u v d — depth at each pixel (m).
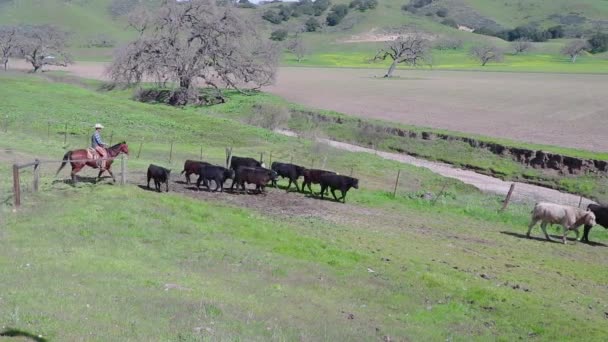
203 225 18.75
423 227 23.70
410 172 39.19
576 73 123.81
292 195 26.73
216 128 45.84
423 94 83.81
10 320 9.45
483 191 37.66
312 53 178.12
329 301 13.85
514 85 97.12
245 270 15.31
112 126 42.91
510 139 49.84
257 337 10.40
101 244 15.77
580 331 13.41
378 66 148.38
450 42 188.50
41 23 173.12
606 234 26.27
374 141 52.75
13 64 117.12
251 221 20.36
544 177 41.97
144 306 11.27
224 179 25.09
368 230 21.89
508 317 14.05
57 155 29.66
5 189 20.12
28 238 15.44
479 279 17.00
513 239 23.44
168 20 66.75
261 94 75.19
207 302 12.04
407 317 13.44
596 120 60.50
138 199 20.19
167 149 37.25
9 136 34.28
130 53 66.06
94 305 10.88
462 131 53.78
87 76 94.44
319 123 58.91
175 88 72.06
